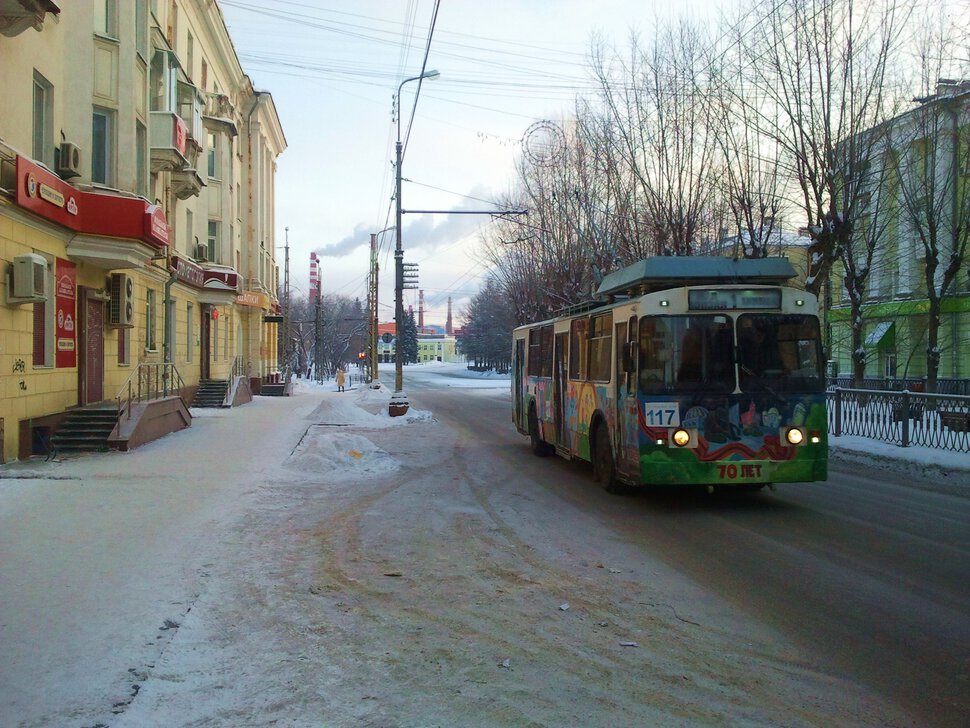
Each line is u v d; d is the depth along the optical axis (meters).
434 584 6.49
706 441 9.45
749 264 10.52
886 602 5.94
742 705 4.09
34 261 12.53
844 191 17.91
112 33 16.61
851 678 4.46
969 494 11.24
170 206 24.14
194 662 4.62
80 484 10.88
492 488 11.91
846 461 15.33
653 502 10.55
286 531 8.59
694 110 20.80
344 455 14.03
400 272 27.03
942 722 3.89
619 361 10.48
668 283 10.45
